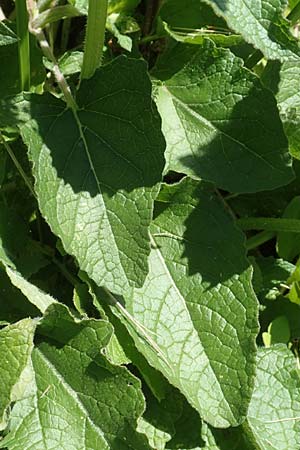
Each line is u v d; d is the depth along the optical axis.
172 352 0.96
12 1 1.02
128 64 0.94
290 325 1.04
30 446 0.93
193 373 0.96
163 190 0.99
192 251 0.98
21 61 0.96
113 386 0.94
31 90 0.99
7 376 0.92
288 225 1.03
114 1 1.00
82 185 0.93
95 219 0.93
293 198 1.05
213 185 0.99
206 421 0.95
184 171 0.98
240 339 0.97
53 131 0.94
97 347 0.94
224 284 0.98
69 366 0.95
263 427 0.99
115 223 0.93
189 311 0.98
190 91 1.00
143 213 0.93
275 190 1.06
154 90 1.00
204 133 0.99
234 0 0.90
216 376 0.96
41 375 0.94
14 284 0.93
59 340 0.95
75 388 0.94
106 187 0.93
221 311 0.97
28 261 0.97
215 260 0.98
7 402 0.92
